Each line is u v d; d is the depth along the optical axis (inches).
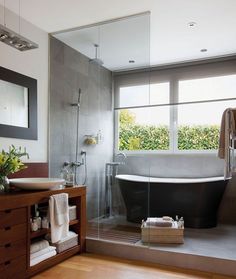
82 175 134.9
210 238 125.9
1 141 105.7
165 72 177.8
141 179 128.5
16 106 112.6
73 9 109.0
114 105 130.9
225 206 160.6
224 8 106.3
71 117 136.4
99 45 129.7
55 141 132.5
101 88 131.6
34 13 112.4
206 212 147.1
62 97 135.2
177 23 119.2
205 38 135.3
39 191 95.7
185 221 148.9
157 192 150.6
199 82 170.4
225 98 163.8
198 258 98.5
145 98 123.7
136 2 103.1
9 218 82.6
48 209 98.0
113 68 128.5
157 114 179.6
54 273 94.3
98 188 132.1
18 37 82.7
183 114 175.6
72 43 133.5
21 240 86.6
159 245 112.3
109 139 131.7
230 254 100.7
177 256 101.8
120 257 111.0
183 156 172.7
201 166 168.7
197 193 144.5
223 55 160.6
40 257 94.3
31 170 117.8
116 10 109.7
